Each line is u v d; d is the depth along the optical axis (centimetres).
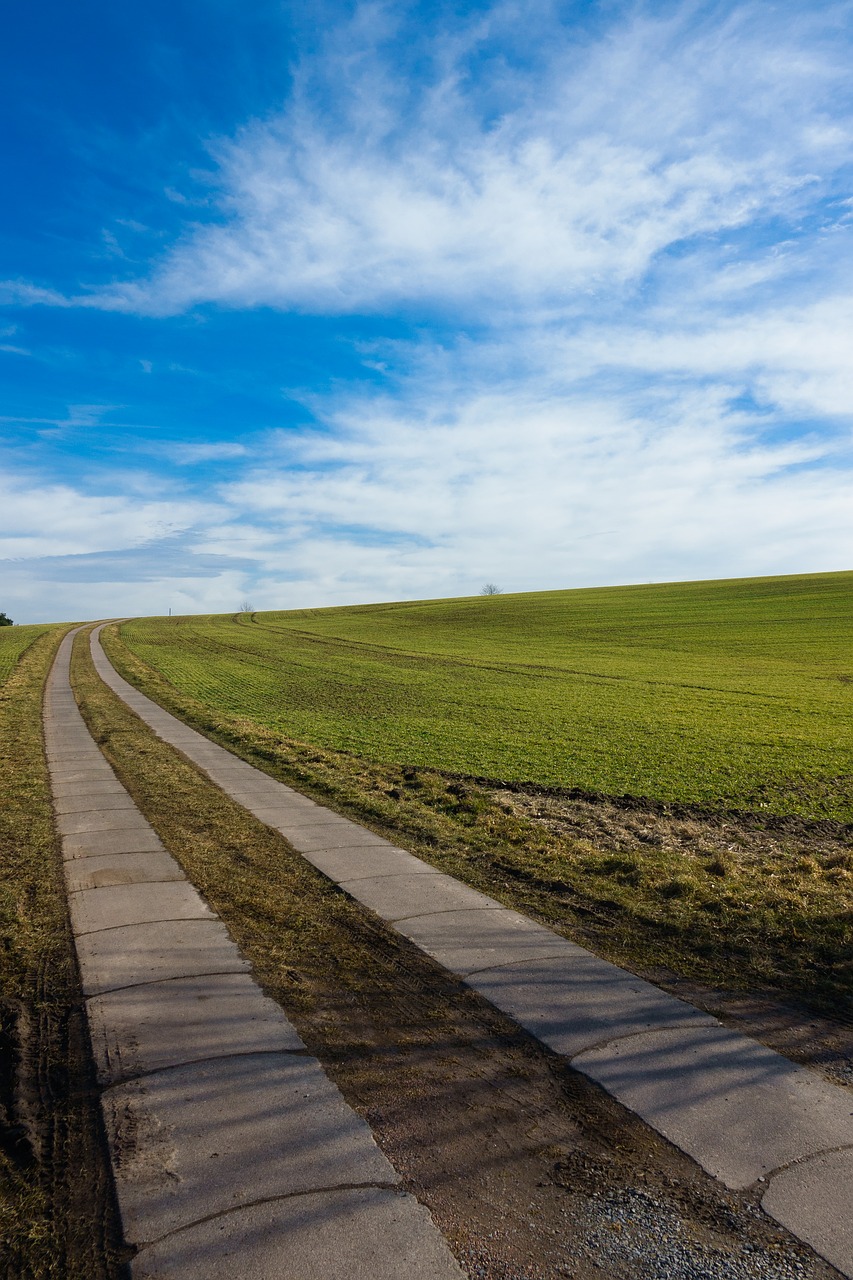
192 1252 322
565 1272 312
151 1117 418
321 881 838
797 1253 323
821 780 1485
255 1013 540
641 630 5541
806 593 7088
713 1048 492
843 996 570
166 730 2055
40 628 7431
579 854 947
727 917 729
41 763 1540
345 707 2656
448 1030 516
